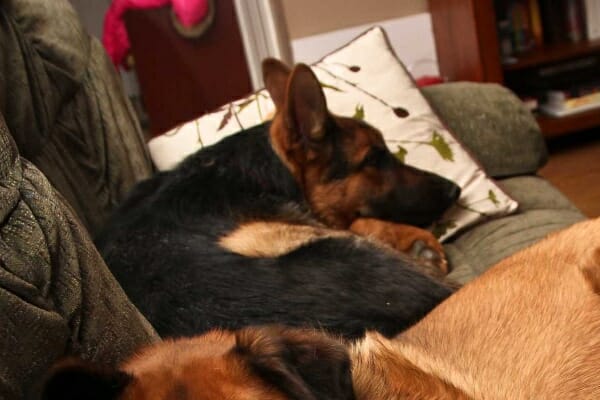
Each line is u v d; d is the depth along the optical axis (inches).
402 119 89.7
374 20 155.7
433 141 88.8
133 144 86.8
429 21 157.8
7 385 34.6
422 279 62.7
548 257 54.1
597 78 157.8
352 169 80.0
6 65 67.1
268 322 53.7
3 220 36.9
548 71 156.5
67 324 38.2
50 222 39.3
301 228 70.2
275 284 57.3
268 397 30.7
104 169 80.4
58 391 31.5
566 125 152.6
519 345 45.6
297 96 75.7
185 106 153.3
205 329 52.4
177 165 75.9
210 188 70.8
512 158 96.9
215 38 148.2
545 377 43.6
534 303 48.6
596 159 148.9
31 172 41.6
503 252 76.0
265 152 76.5
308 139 77.6
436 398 41.8
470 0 139.1
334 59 95.2
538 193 91.1
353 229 81.6
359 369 43.5
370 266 62.1
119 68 156.6
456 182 86.6
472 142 96.2
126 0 145.4
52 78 75.8
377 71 93.4
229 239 63.8
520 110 98.7
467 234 84.7
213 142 92.0
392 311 57.7
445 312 50.6
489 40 142.0
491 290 51.3
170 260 59.2
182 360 33.3
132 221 65.6
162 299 55.2
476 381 43.4
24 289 35.8
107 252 62.1
